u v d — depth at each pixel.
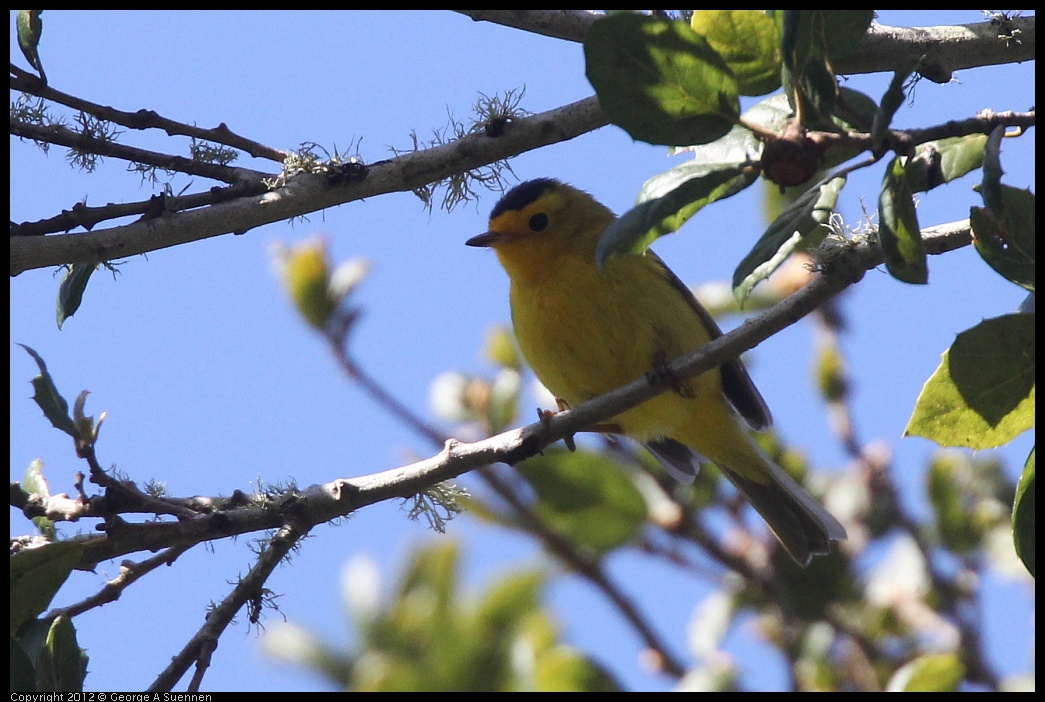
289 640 13.66
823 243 9.28
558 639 12.86
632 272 12.20
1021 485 7.19
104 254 9.27
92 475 8.66
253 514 9.12
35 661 8.11
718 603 13.23
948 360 7.39
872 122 6.97
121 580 8.76
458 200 10.47
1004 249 7.02
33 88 9.57
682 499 13.72
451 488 10.07
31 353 8.58
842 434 13.92
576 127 10.34
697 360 9.70
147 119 9.92
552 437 9.87
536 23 10.05
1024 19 10.20
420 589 14.16
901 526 13.49
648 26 6.86
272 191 9.86
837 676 12.33
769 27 7.53
